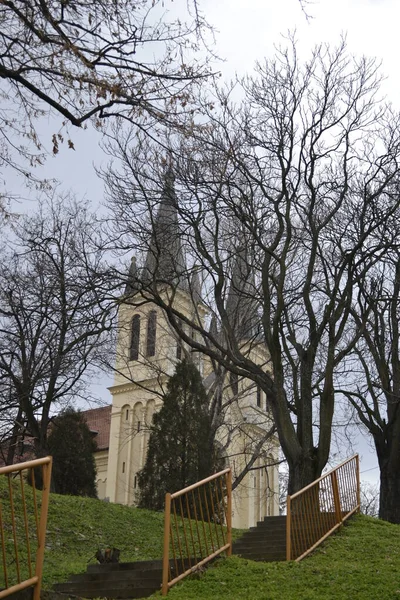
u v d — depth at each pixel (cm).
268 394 1986
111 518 1769
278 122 2062
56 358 2086
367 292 2261
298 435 1969
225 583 960
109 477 5003
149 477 2456
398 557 1205
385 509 2328
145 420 4959
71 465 3106
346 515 1513
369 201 2030
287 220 2020
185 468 2442
